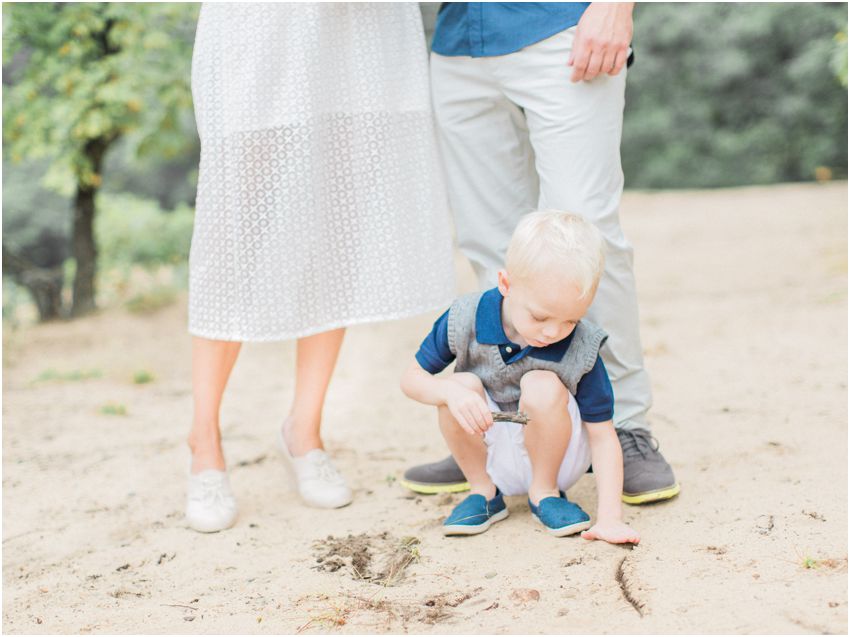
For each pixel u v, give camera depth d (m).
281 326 2.42
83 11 6.47
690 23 18.31
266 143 2.37
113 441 3.46
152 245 8.38
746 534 1.99
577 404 2.15
